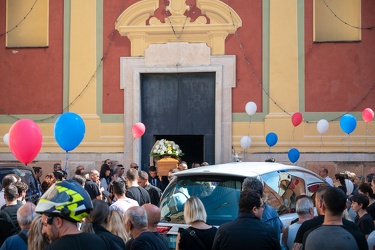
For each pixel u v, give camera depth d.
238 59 17.72
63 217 4.19
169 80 18.16
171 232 7.64
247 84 17.66
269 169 8.46
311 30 17.52
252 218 5.54
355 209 7.86
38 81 18.28
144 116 18.19
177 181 8.32
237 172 7.93
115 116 18.03
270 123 17.52
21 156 8.86
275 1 17.66
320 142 17.33
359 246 4.79
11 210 7.43
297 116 16.00
